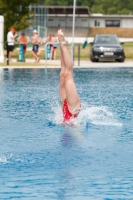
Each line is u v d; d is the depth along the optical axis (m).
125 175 9.13
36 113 15.37
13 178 8.95
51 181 8.79
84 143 11.52
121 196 8.11
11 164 9.82
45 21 76.62
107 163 9.88
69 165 9.73
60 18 112.50
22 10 46.88
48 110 15.93
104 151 10.80
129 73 30.42
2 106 16.69
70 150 10.88
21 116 14.84
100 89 21.69
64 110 13.84
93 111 15.62
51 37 42.66
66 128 13.18
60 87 13.91
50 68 33.84
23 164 9.81
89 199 7.98
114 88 22.12
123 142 11.65
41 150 10.88
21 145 11.32
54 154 10.53
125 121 14.15
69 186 8.55
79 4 143.25
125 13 140.75
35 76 27.70
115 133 12.60
